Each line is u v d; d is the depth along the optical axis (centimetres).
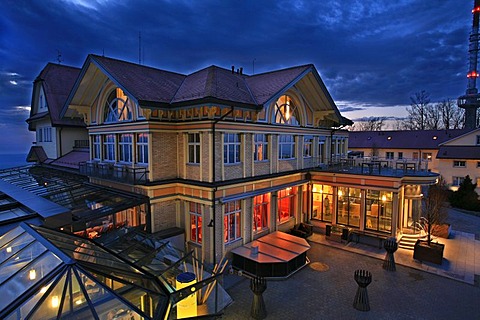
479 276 1423
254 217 1733
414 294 1256
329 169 2175
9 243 808
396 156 5031
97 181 1886
